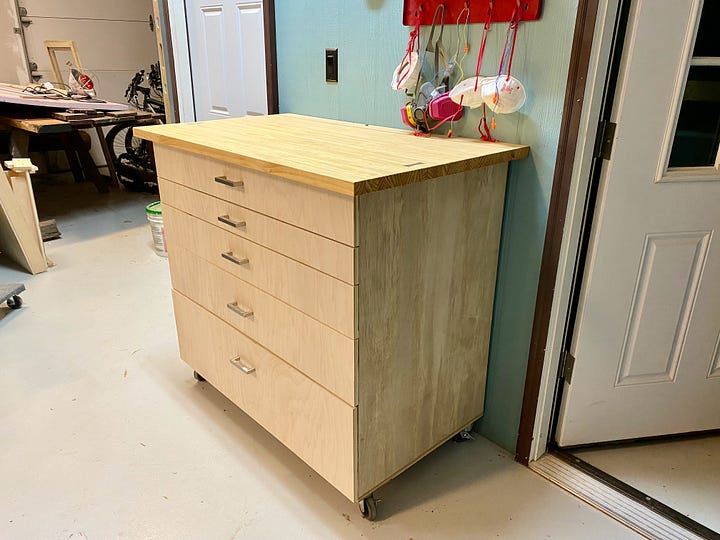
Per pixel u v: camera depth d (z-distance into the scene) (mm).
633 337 1597
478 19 1454
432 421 1567
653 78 1288
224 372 1790
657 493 1567
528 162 1440
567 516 1484
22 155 3834
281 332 1453
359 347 1247
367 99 1836
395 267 1255
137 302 2691
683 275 1539
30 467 1625
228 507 1505
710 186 1443
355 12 1769
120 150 5539
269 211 1341
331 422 1380
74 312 2576
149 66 5531
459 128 1599
